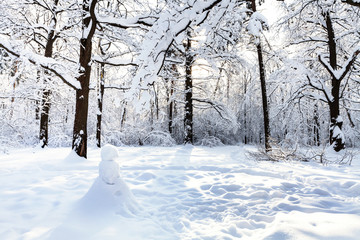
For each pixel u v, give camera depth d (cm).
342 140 1217
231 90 2920
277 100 1623
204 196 470
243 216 370
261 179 593
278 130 2184
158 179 593
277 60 1349
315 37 1419
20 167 714
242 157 1056
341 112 1772
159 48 411
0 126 1316
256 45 1286
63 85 1323
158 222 347
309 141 1988
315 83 1326
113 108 2239
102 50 1463
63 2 1235
